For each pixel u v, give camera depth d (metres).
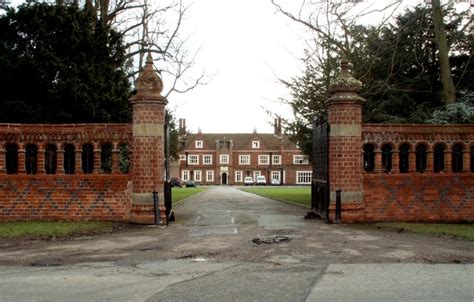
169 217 14.27
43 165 13.43
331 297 5.96
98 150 13.45
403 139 13.50
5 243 10.29
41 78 16.91
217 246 9.84
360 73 19.78
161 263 8.23
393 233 11.52
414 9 19.69
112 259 8.61
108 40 19.62
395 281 6.77
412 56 19.83
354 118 13.37
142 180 13.23
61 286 6.65
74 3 20.77
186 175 103.50
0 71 16.62
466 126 13.46
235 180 102.62
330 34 21.33
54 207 13.33
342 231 11.86
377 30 18.52
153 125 13.29
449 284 6.58
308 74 24.11
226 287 6.52
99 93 17.72
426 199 13.44
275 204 23.97
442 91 19.34
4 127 13.24
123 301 5.90
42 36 17.55
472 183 13.44
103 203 13.34
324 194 14.17
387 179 13.41
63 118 16.73
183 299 5.95
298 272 7.41
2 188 13.27
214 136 106.31
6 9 18.12
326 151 13.80
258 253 9.04
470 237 10.64
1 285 6.72
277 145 102.62
